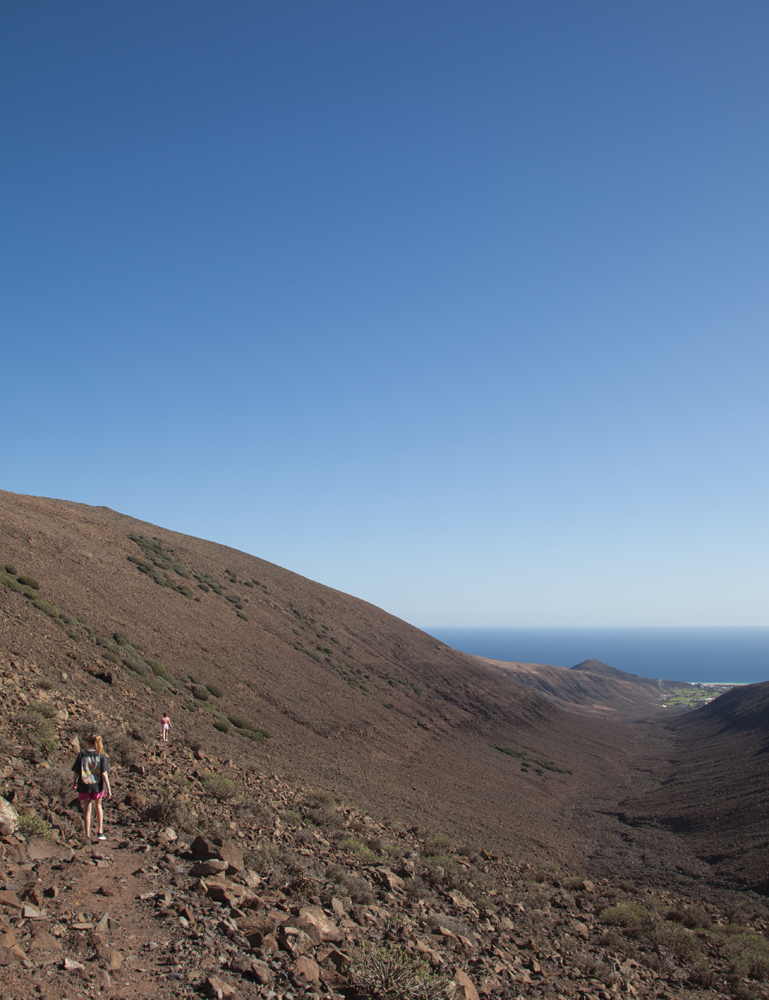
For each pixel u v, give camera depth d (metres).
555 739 78.69
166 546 67.25
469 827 31.95
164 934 6.76
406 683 69.75
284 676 48.28
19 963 5.18
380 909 10.94
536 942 12.34
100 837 9.66
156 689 30.11
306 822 17.66
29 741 12.98
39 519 49.84
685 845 38.19
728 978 13.95
